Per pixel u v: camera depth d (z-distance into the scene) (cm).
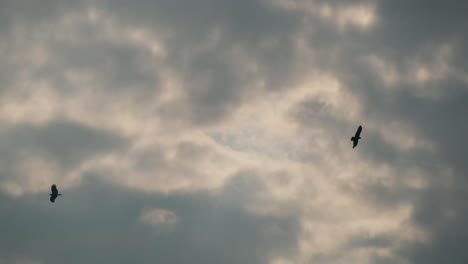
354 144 10456
